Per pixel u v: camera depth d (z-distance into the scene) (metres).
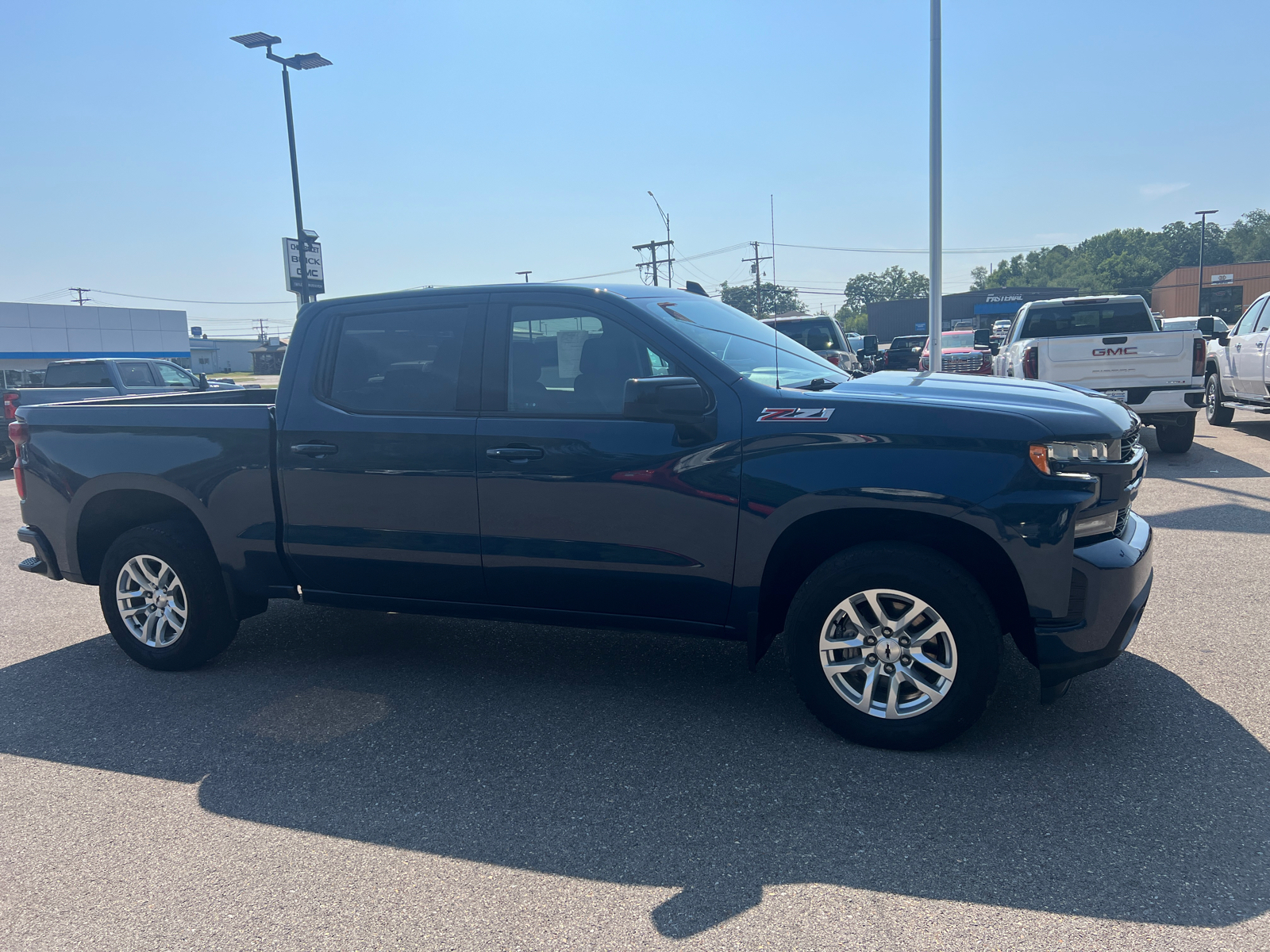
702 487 3.67
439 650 5.01
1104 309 12.18
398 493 4.15
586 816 3.17
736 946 2.44
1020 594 3.44
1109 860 2.77
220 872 2.89
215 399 5.69
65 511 4.88
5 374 34.16
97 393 14.93
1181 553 6.38
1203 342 10.20
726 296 47.09
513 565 4.02
